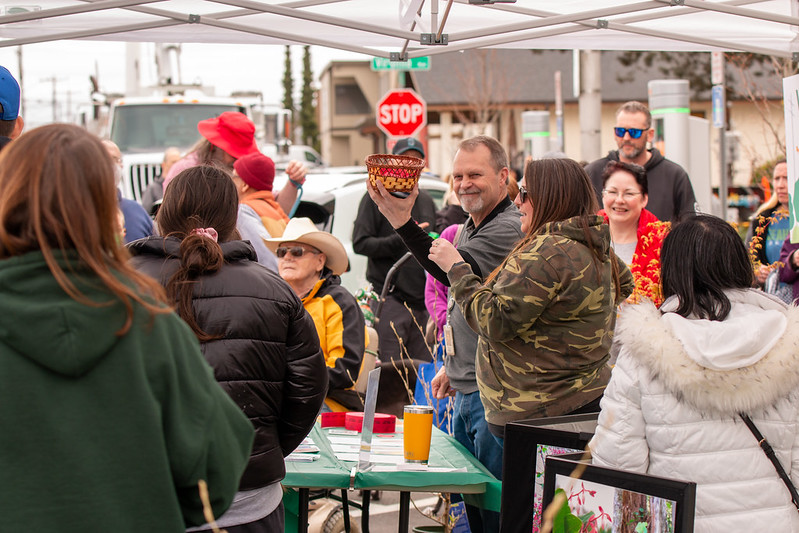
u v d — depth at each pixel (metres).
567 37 5.06
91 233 1.84
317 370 2.95
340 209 9.02
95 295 1.83
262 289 2.86
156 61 18.89
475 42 4.89
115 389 1.82
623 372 2.86
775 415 2.79
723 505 2.74
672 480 2.67
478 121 25.92
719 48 5.09
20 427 1.77
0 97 3.53
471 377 4.25
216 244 2.85
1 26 4.56
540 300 3.41
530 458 3.33
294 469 3.52
